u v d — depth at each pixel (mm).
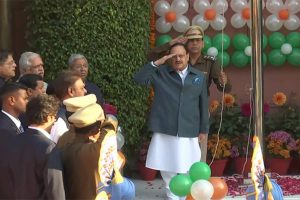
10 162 3596
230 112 7812
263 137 4688
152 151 5945
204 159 6699
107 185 3781
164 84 5922
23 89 4371
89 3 7043
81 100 4012
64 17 7070
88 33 7074
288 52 8055
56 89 4500
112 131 3766
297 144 7688
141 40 7312
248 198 4590
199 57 6684
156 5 7910
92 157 3604
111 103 7211
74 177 3623
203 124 6027
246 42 7996
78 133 3768
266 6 8047
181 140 5875
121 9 7141
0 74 5996
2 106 4359
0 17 7785
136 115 7379
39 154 3568
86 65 6145
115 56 7156
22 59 6012
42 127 3729
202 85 5980
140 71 5957
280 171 7637
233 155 7602
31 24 7363
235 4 7957
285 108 8203
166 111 5898
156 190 7094
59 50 7094
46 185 3479
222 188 4688
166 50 7066
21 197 3572
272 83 8445
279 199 4703
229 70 8312
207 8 7879
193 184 4566
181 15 7941
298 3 7984
